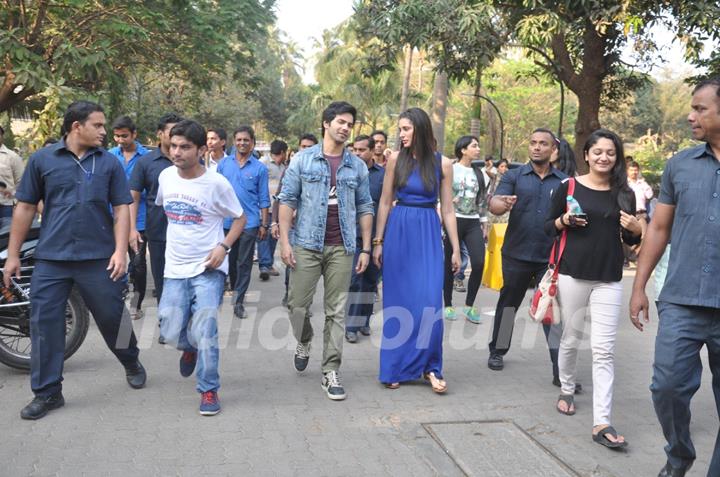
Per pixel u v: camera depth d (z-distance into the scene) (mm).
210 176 4410
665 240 3539
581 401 4867
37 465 3611
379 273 6418
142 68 17609
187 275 4438
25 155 10750
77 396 4664
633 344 6578
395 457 3857
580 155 13242
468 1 11758
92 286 4402
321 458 3807
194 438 4020
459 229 7094
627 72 14969
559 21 10820
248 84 17859
